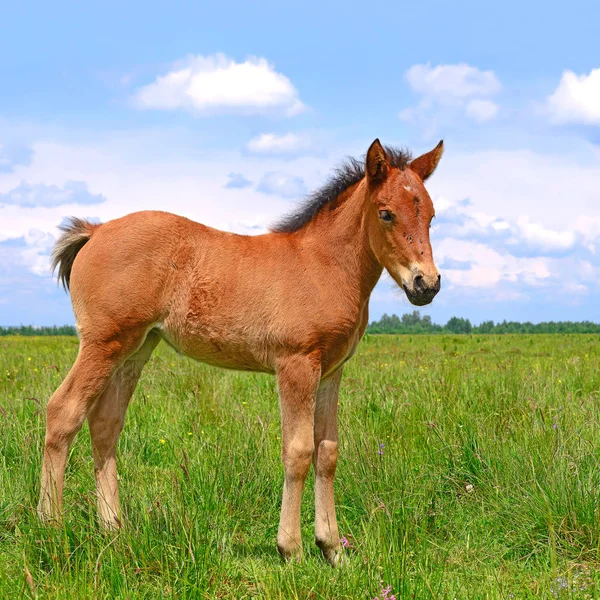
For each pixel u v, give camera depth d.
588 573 3.35
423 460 4.88
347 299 3.88
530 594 2.99
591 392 7.04
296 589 3.05
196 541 3.38
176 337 4.14
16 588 2.95
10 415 5.55
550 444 4.61
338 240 3.95
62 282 4.49
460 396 6.37
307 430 3.76
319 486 3.92
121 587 3.01
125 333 4.03
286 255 3.99
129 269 4.00
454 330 73.88
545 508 3.83
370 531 3.68
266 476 4.71
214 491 4.27
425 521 3.77
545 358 12.23
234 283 3.96
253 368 4.10
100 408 4.23
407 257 3.65
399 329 73.94
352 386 7.45
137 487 4.48
